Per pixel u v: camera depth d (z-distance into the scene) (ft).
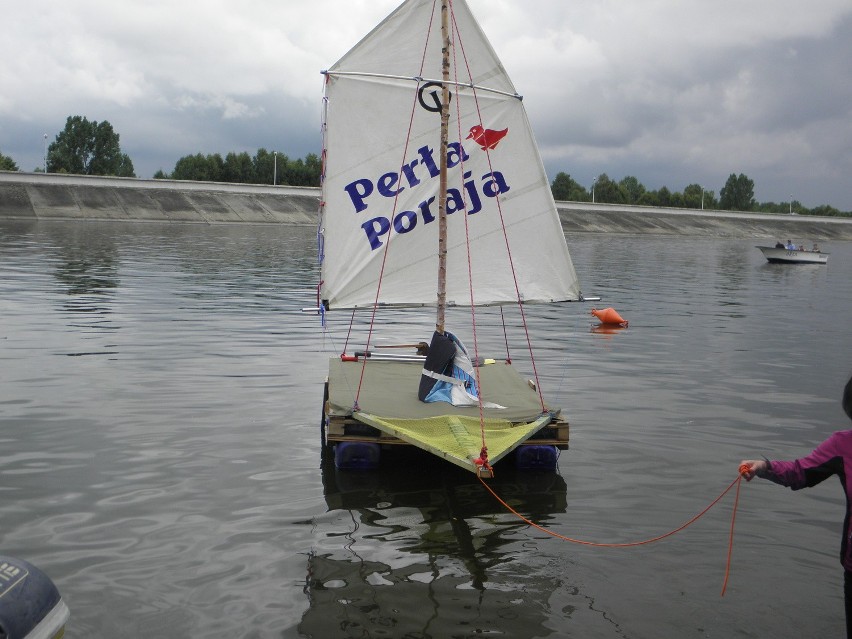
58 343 55.98
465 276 40.83
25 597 14.56
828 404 44.86
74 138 400.26
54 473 30.14
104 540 24.47
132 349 54.85
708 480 31.58
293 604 20.88
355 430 31.99
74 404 39.93
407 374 40.14
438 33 39.22
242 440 35.06
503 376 41.27
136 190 282.15
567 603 21.34
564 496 29.53
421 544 24.91
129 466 31.19
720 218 438.40
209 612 20.38
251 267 123.03
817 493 30.17
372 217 40.11
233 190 305.53
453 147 39.81
